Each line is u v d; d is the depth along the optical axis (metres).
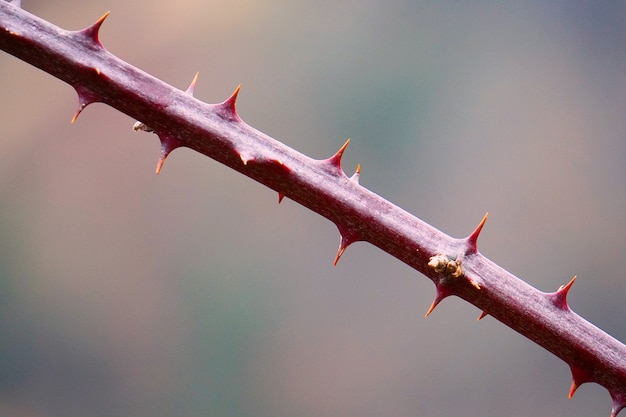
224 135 0.45
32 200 0.97
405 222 0.45
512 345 0.96
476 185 1.02
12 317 0.93
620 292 0.95
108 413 0.93
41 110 0.99
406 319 0.99
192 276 0.99
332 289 1.00
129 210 0.99
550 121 1.02
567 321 0.45
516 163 1.01
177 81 1.02
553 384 0.94
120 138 1.00
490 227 1.00
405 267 1.00
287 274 1.00
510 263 0.99
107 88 0.45
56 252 0.96
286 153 0.45
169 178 1.01
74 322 0.95
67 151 0.99
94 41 0.45
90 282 0.96
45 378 0.93
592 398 0.94
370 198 0.45
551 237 0.99
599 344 0.45
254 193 1.02
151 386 0.95
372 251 1.01
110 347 0.95
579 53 1.02
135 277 0.97
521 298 0.45
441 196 1.02
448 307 0.98
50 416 0.92
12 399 0.92
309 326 0.99
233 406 0.95
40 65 0.45
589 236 0.98
